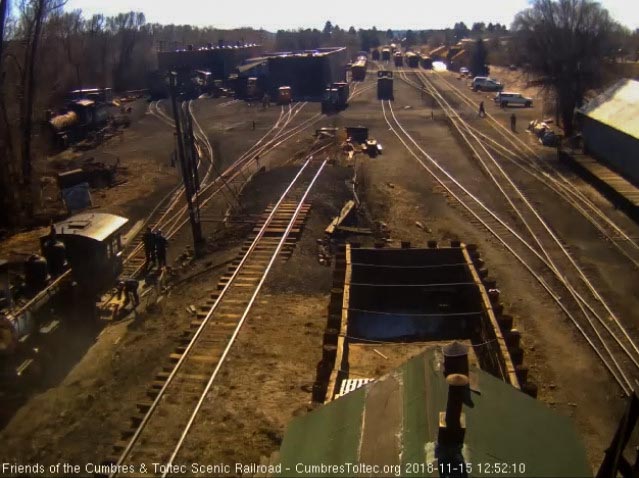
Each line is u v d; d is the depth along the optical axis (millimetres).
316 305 18594
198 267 21938
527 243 23844
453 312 18672
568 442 6727
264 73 72875
